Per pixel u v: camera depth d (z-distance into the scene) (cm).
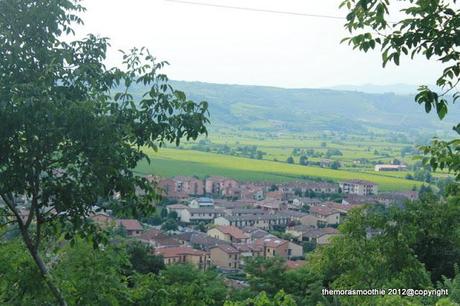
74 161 563
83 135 545
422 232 1232
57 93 584
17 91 532
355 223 1305
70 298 680
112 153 564
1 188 568
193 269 1736
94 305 673
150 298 690
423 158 613
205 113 635
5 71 590
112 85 649
